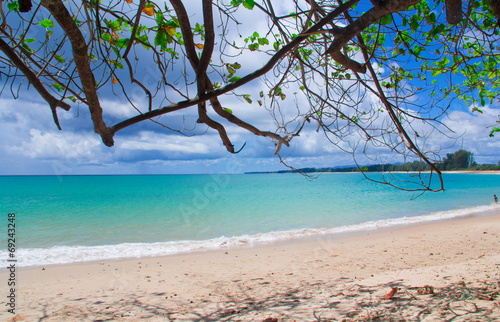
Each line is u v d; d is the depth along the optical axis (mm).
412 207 23844
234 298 5605
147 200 27359
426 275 5434
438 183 60844
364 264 8227
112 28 2553
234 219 16797
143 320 4527
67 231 14742
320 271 7691
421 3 2965
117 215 19328
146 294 6137
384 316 3424
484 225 13836
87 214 20094
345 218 18562
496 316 2957
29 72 1739
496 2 1984
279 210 21641
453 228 13750
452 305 3459
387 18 2666
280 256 9648
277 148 2924
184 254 10266
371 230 14367
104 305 5402
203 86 2281
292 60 2783
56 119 1891
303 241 12094
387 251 9680
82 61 1763
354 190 41062
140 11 2023
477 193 36750
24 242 12398
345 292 4926
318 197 31203
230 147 2705
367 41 3217
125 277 7508
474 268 5676
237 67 2924
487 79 3777
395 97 2713
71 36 1643
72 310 5133
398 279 5406
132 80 2207
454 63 2928
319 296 4898
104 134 2016
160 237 12922
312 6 2539
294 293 5512
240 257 9688
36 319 4723
